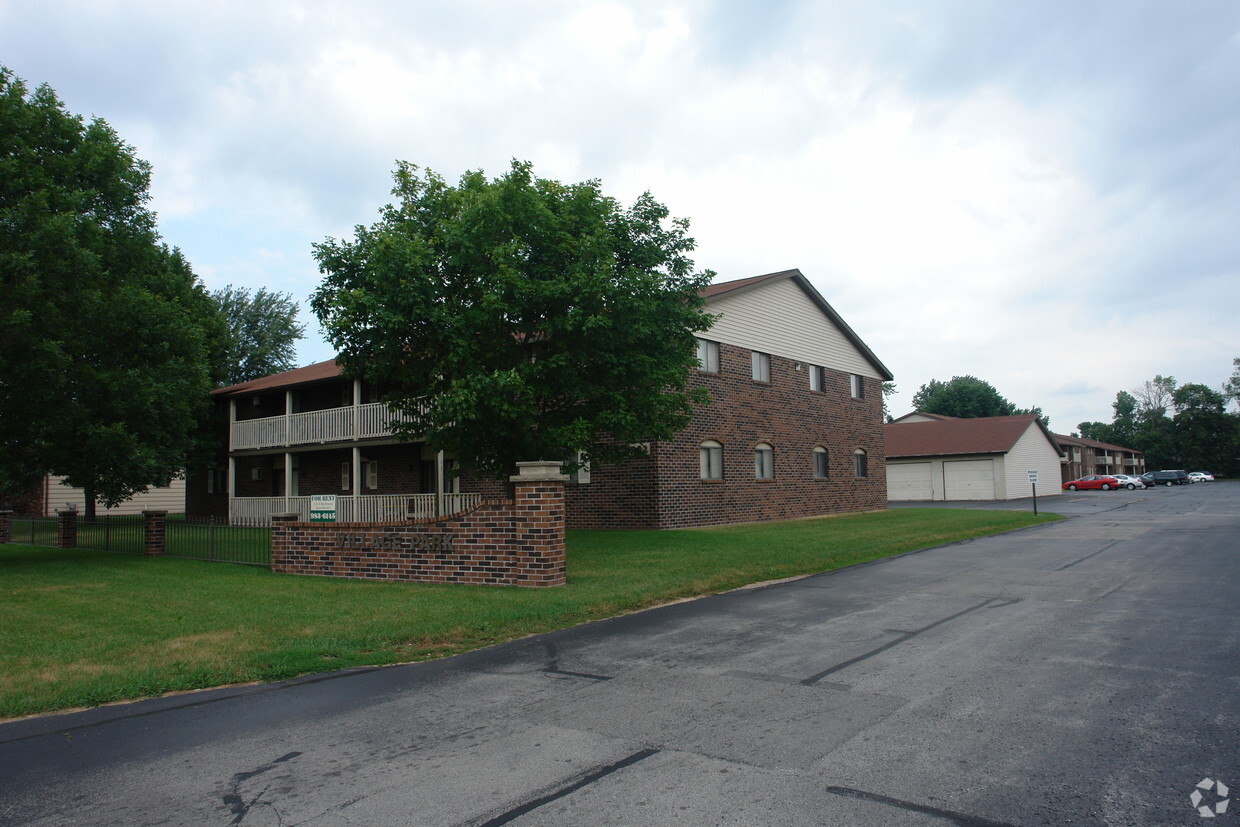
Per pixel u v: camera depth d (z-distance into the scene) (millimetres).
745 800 3908
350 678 6625
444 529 11844
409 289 12695
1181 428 102562
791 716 5238
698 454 22375
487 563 11438
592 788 4117
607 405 13977
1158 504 34750
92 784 4336
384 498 24172
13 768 4598
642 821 3705
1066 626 7980
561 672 6652
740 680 6207
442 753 4723
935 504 40719
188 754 4793
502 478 15031
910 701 5508
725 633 8094
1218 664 6375
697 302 14953
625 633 8242
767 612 9281
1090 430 127312
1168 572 11875
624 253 14180
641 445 18250
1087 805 3775
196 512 33188
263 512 27219
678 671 6559
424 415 14336
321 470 28719
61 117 16531
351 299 12992
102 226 16719
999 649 7023
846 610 9266
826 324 29422
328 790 4184
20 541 22328
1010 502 40969
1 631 8523
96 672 6660
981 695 5617
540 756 4625
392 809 3918
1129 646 7047
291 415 26719
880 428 32562
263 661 7020
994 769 4234
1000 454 44031
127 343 16484
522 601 9820
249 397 30750
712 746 4699
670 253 14562
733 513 23406
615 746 4758
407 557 12180
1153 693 5586
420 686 6309
